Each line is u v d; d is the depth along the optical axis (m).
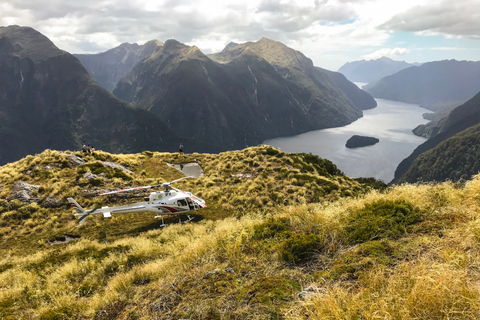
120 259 10.60
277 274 4.73
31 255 14.57
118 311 5.55
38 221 19.56
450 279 2.85
